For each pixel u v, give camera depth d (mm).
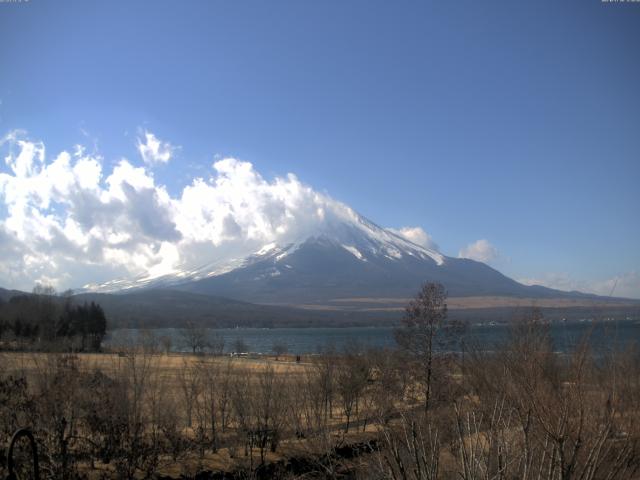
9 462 8867
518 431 12148
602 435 10867
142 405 31844
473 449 11531
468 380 18672
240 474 28922
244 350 154500
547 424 10742
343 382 41844
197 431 34406
